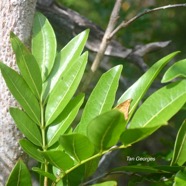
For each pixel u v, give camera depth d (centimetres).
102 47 131
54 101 110
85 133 106
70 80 110
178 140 106
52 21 172
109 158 142
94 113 107
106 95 108
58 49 172
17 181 104
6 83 108
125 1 201
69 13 173
